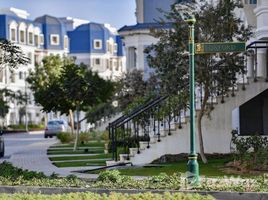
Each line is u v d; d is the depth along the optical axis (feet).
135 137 85.05
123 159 79.87
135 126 91.30
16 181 53.98
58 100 126.41
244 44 52.90
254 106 87.81
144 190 49.62
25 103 278.46
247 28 75.61
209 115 77.77
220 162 72.79
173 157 78.84
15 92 276.62
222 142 80.02
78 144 137.18
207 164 71.41
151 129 88.79
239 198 47.80
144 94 132.36
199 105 81.20
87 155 105.70
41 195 46.55
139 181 52.47
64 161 93.97
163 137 80.02
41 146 143.23
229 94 79.15
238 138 74.13
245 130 87.92
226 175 61.72
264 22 76.69
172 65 71.46
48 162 92.94
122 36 163.63
